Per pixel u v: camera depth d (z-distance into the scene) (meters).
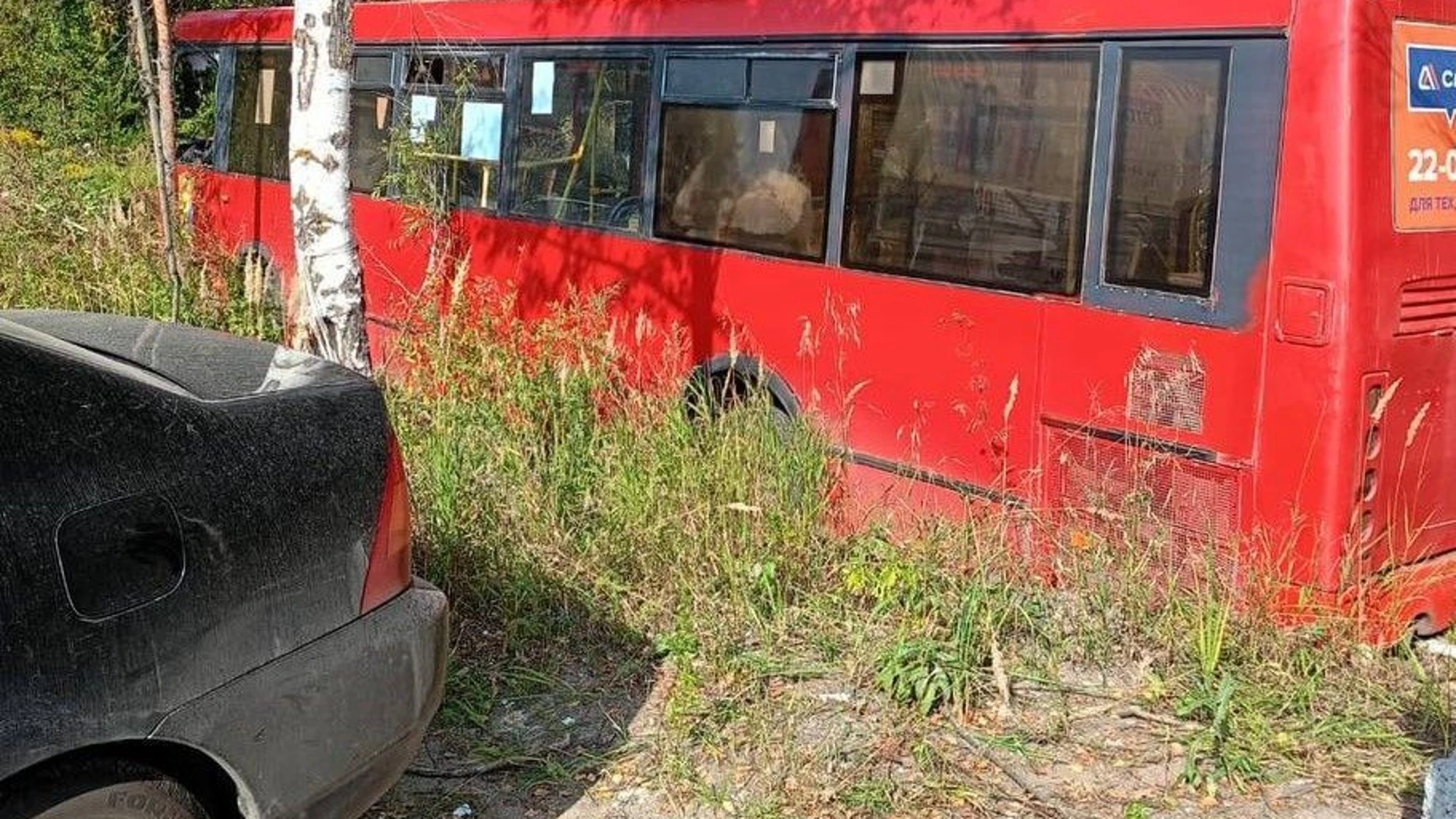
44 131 18.97
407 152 9.53
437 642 3.54
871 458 6.94
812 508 6.02
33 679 2.73
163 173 9.97
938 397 6.62
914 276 6.72
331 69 6.30
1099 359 5.95
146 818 2.95
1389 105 5.27
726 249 7.63
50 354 2.91
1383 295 5.29
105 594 2.84
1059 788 4.41
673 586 5.61
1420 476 5.57
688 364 7.84
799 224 7.27
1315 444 5.26
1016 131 6.26
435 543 5.52
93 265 8.76
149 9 16.77
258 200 11.66
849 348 7.00
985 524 5.88
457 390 6.99
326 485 3.31
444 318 7.72
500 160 9.17
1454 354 5.63
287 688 3.16
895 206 6.80
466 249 9.41
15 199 9.68
